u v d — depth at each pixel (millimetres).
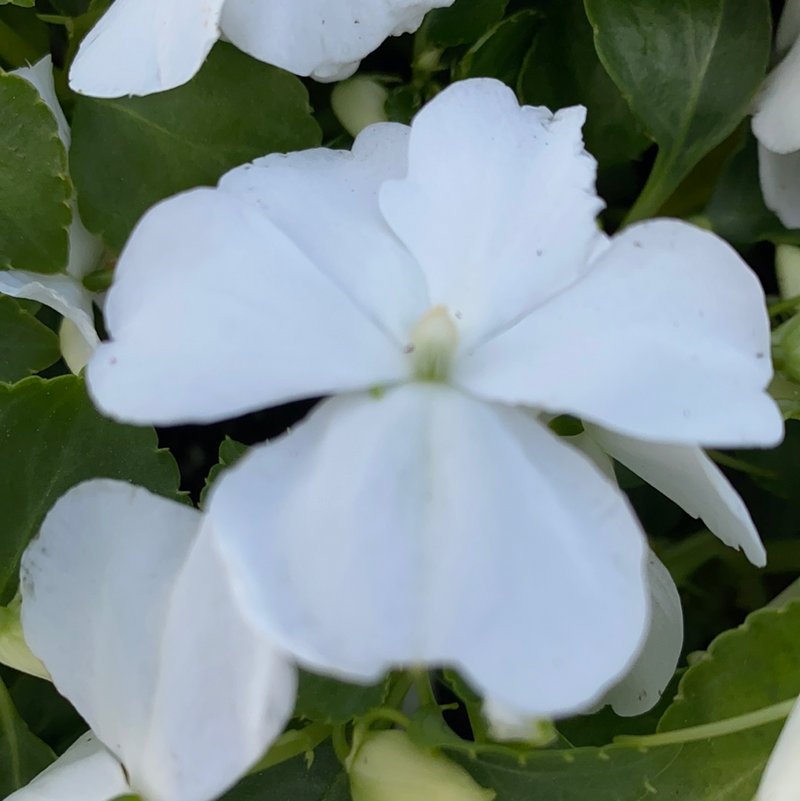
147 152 235
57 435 225
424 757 209
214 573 195
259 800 224
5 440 223
